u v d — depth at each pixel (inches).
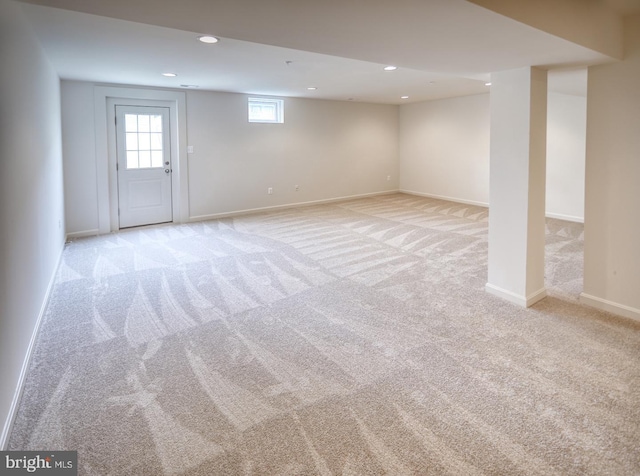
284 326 119.1
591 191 126.5
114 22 123.0
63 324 120.9
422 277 160.7
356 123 354.3
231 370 96.2
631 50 113.1
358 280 158.4
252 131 295.4
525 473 65.2
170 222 270.5
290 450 70.7
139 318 125.0
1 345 73.5
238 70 197.9
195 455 69.8
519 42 94.8
